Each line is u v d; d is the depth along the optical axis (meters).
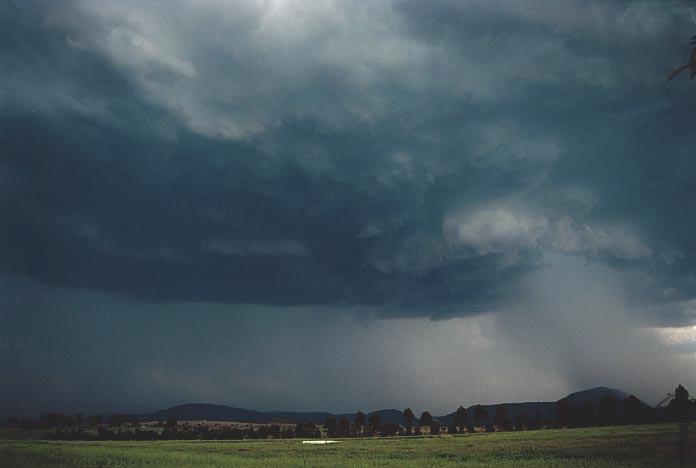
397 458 59.38
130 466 51.44
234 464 52.72
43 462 53.72
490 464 50.22
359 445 84.31
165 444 96.56
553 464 48.91
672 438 64.62
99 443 100.38
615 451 56.03
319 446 83.88
